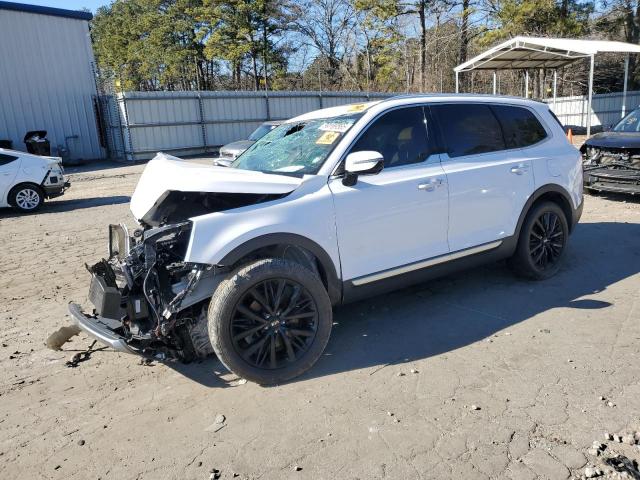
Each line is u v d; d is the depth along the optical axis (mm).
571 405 3193
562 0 32562
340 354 4027
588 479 2582
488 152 4867
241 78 49969
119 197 13773
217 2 40688
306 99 30172
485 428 3014
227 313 3385
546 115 5484
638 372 3531
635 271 5570
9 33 23219
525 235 5133
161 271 3500
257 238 3516
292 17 43719
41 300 5605
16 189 11703
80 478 2770
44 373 3936
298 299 3648
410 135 4422
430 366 3770
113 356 4188
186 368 3918
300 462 2811
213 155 26844
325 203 3805
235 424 3176
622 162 8812
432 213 4348
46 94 24438
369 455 2836
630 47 21078
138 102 24734
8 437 3152
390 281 4215
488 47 36406
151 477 2750
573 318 4453
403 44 41344
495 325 4398
